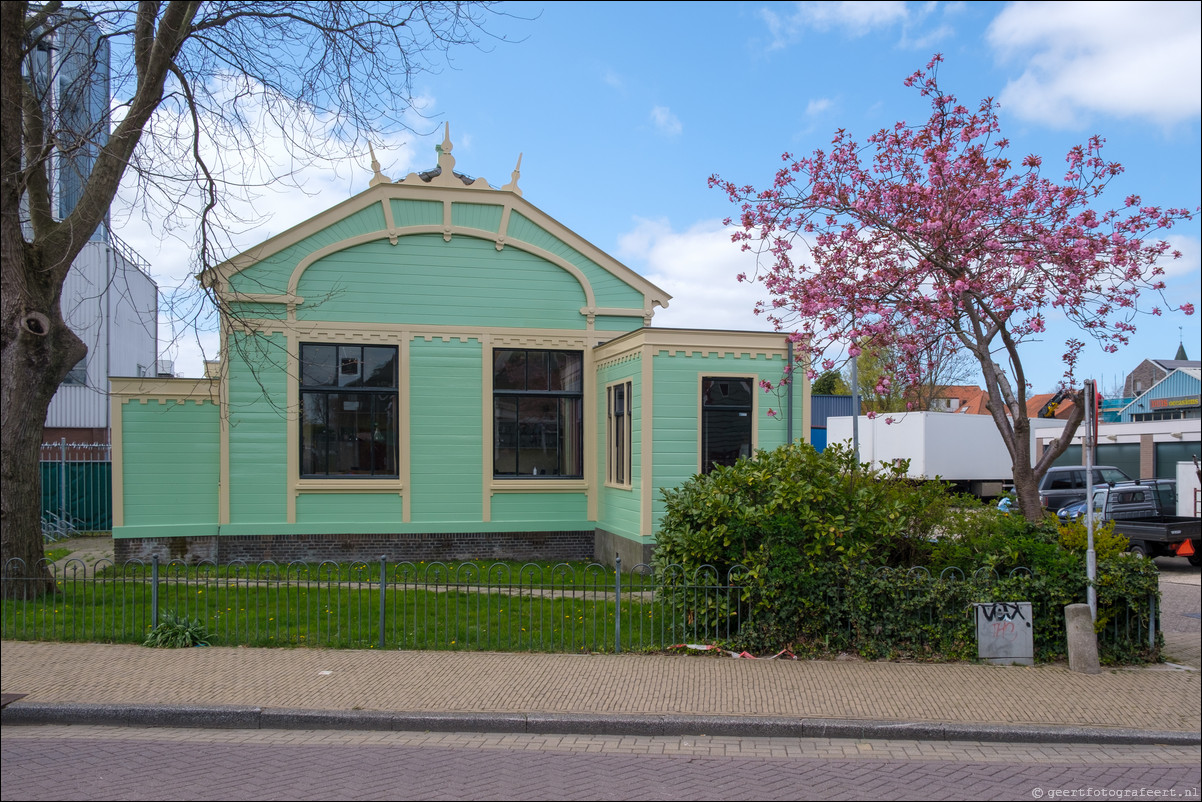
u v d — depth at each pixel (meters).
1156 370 53.38
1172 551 15.61
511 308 15.57
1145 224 10.16
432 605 10.64
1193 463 20.75
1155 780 5.79
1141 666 8.48
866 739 6.69
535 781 5.67
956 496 9.83
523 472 15.59
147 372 33.12
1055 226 10.32
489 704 7.10
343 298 14.90
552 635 8.98
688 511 9.26
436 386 15.23
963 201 9.95
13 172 9.84
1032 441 32.09
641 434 13.32
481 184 15.44
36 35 10.84
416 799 5.30
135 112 10.44
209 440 14.38
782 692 7.47
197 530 14.23
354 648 8.83
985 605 8.53
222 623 9.57
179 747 6.33
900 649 8.65
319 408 14.82
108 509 21.08
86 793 5.32
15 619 9.40
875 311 10.49
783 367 13.92
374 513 14.91
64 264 10.63
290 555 14.55
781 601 8.70
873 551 9.12
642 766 6.02
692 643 8.84
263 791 5.41
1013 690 7.59
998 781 5.75
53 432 27.92
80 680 7.57
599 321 15.92
